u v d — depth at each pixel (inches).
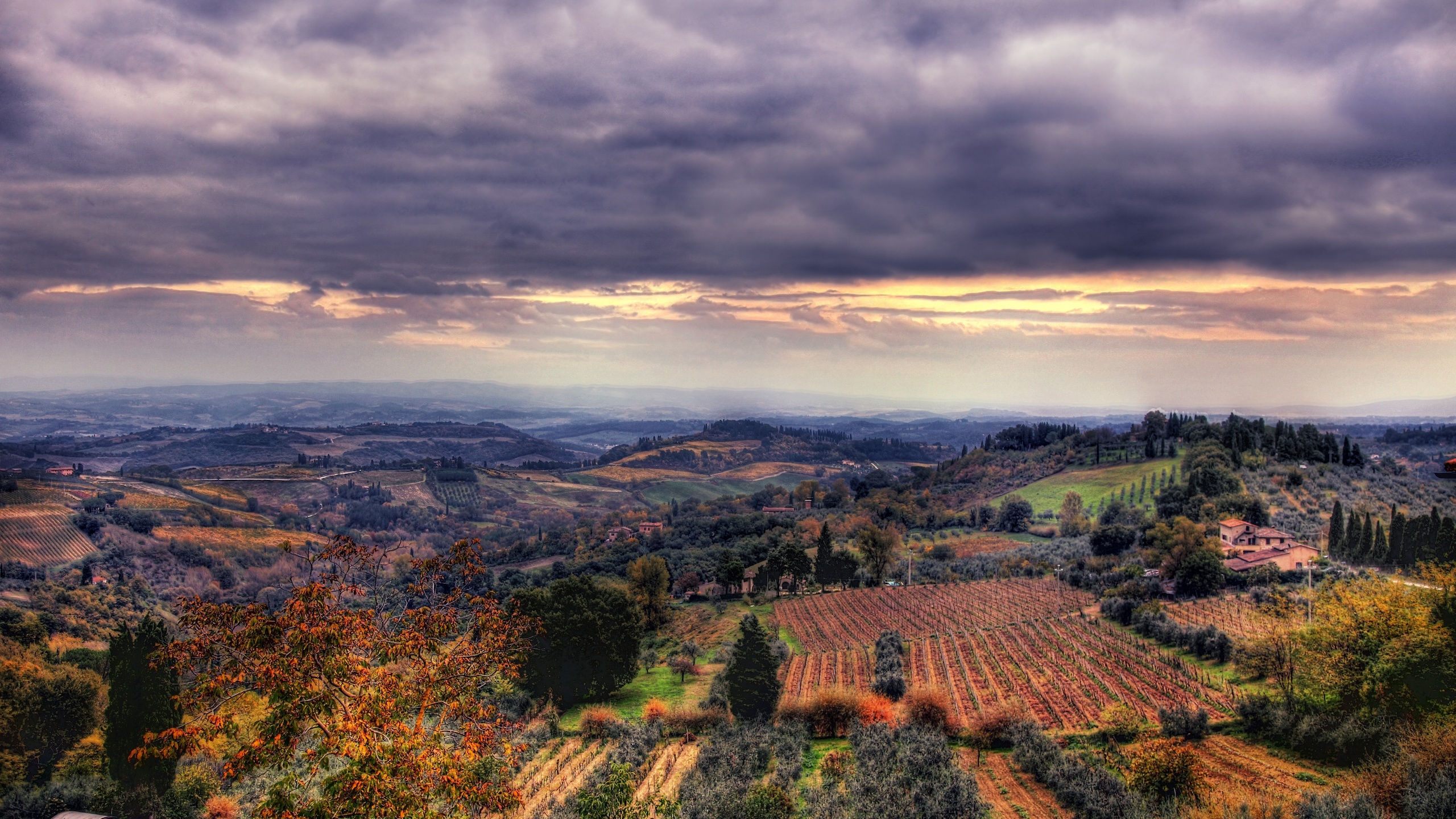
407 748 1026.1
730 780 2301.9
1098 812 1959.9
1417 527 4517.7
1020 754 2368.4
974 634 4128.9
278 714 1006.4
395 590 1252.5
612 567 7711.6
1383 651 2137.1
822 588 6230.3
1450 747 1723.7
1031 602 4758.9
